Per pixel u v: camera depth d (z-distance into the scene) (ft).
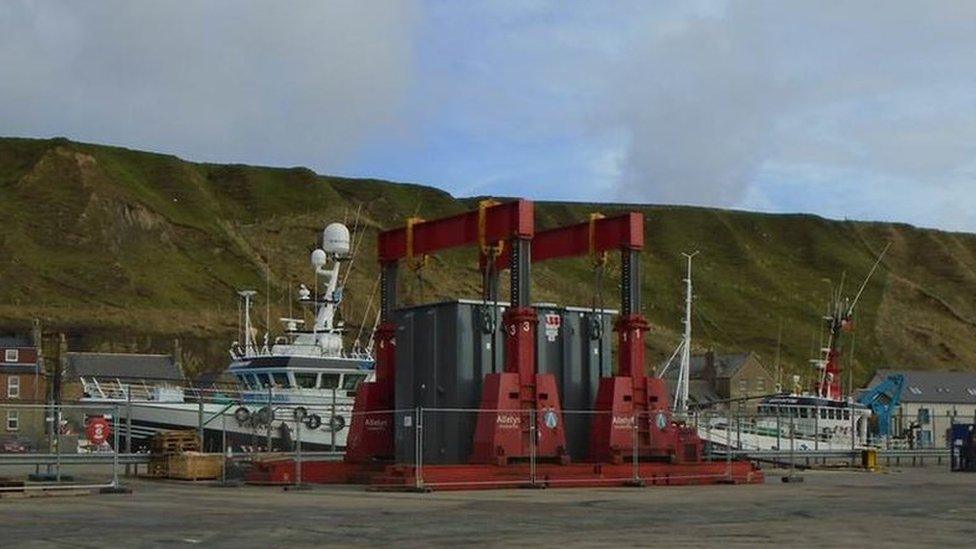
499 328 118.21
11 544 56.13
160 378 363.35
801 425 214.69
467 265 547.90
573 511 78.74
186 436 133.49
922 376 420.36
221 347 470.39
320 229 627.46
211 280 537.65
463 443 114.83
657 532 62.90
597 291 125.39
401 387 122.01
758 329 650.43
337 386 167.43
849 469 170.19
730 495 98.99
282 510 79.10
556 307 122.42
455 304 116.47
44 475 123.54
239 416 151.64
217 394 206.08
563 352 121.60
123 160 654.53
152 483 118.21
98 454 130.11
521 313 112.98
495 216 117.50
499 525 67.36
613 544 56.08
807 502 89.81
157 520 70.38
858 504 87.40
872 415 268.62
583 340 123.75
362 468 119.96
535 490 105.19
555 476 109.91
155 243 557.33
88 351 443.32
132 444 167.73
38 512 77.00
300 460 116.06
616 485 113.09
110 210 557.74
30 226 534.37
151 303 494.59
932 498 95.81
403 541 57.93
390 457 123.95
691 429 127.13
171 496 95.86
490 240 118.01
